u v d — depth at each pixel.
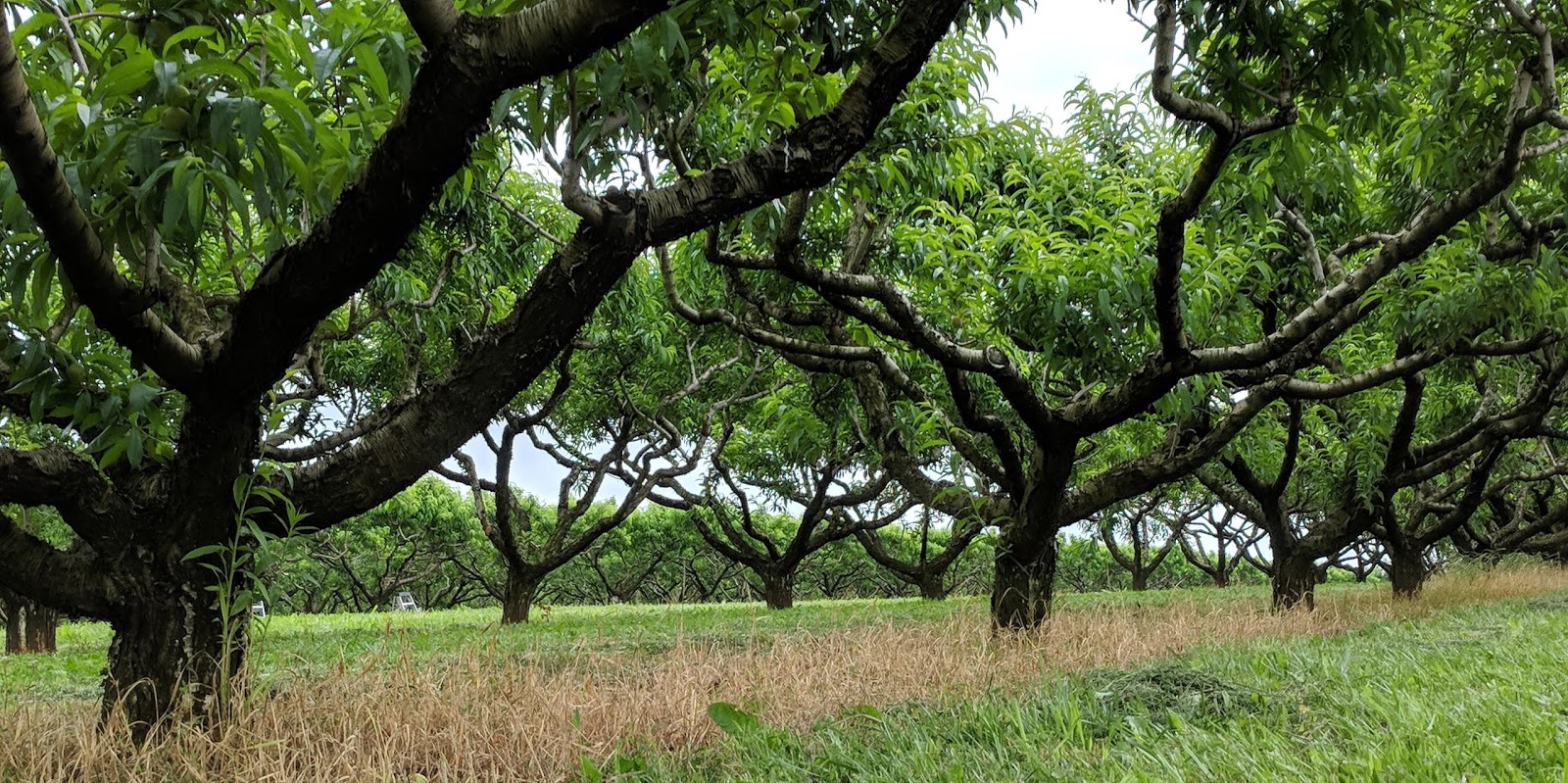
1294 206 7.33
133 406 3.21
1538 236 6.13
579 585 24.94
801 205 5.27
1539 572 14.60
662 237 3.64
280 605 21.70
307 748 3.23
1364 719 2.98
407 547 22.39
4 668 7.26
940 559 17.30
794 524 24.22
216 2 2.76
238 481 3.42
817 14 4.07
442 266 8.30
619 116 3.77
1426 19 4.84
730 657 5.41
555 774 3.22
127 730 3.23
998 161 8.55
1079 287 5.72
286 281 3.14
